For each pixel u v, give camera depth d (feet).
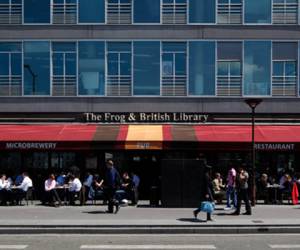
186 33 91.15
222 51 90.99
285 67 91.20
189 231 50.98
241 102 90.43
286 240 45.96
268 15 91.15
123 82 91.04
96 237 47.93
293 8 90.94
